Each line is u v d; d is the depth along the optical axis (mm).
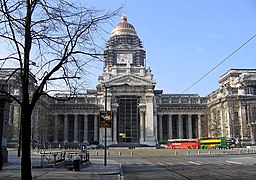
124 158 55844
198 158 53188
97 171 29219
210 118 131500
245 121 111688
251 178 22469
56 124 120688
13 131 92812
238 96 113250
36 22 14391
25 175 13102
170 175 25969
